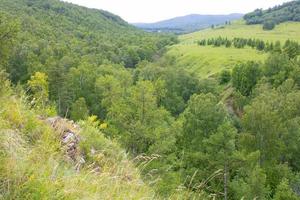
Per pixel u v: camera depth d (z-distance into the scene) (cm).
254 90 7912
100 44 15000
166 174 1972
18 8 17650
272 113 4497
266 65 9075
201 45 18750
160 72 10156
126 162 628
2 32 4047
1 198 313
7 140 380
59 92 6656
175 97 8294
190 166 3331
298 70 8481
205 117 4188
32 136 497
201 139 3950
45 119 606
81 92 7225
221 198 3114
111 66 10388
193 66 14225
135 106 3266
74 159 547
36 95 665
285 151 4606
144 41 18988
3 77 580
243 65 9275
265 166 3994
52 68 6806
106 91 6688
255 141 4447
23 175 344
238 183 3128
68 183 386
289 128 4703
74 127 650
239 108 8025
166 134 2964
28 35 11556
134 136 2945
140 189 516
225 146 3353
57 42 13212
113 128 2917
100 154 600
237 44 16888
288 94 6369
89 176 467
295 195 3139
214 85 9669
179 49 17812
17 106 512
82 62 8919
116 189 461
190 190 586
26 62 7919
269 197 3319
